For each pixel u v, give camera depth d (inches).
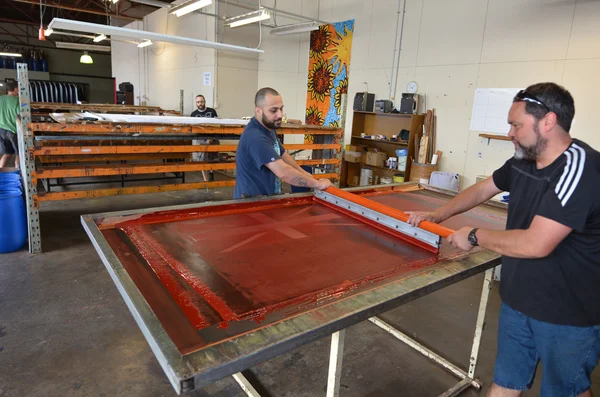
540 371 84.5
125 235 59.2
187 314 37.8
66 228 158.1
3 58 482.0
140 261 50.1
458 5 200.7
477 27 193.9
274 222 70.4
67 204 192.5
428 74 218.4
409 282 45.6
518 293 49.8
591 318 46.4
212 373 28.8
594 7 154.8
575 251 44.9
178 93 342.0
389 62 239.6
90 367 78.0
